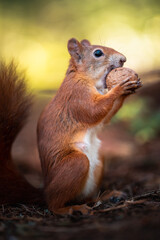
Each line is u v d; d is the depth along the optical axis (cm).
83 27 282
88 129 105
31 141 147
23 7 318
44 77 256
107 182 116
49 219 94
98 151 106
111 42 261
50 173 102
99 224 90
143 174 121
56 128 104
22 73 108
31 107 108
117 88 103
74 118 104
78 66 107
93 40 269
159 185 111
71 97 104
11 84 106
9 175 103
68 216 95
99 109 103
